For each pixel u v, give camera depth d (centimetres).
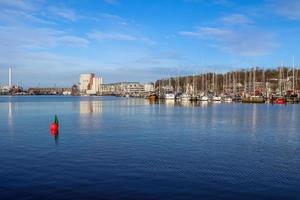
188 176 2617
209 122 6888
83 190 2266
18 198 2114
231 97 18025
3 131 5297
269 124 6475
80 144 4022
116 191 2253
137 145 3972
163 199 2122
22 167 2850
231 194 2222
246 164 3025
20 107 13625
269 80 19750
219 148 3806
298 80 17600
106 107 13362
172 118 7894
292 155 3428
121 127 5925
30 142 4169
